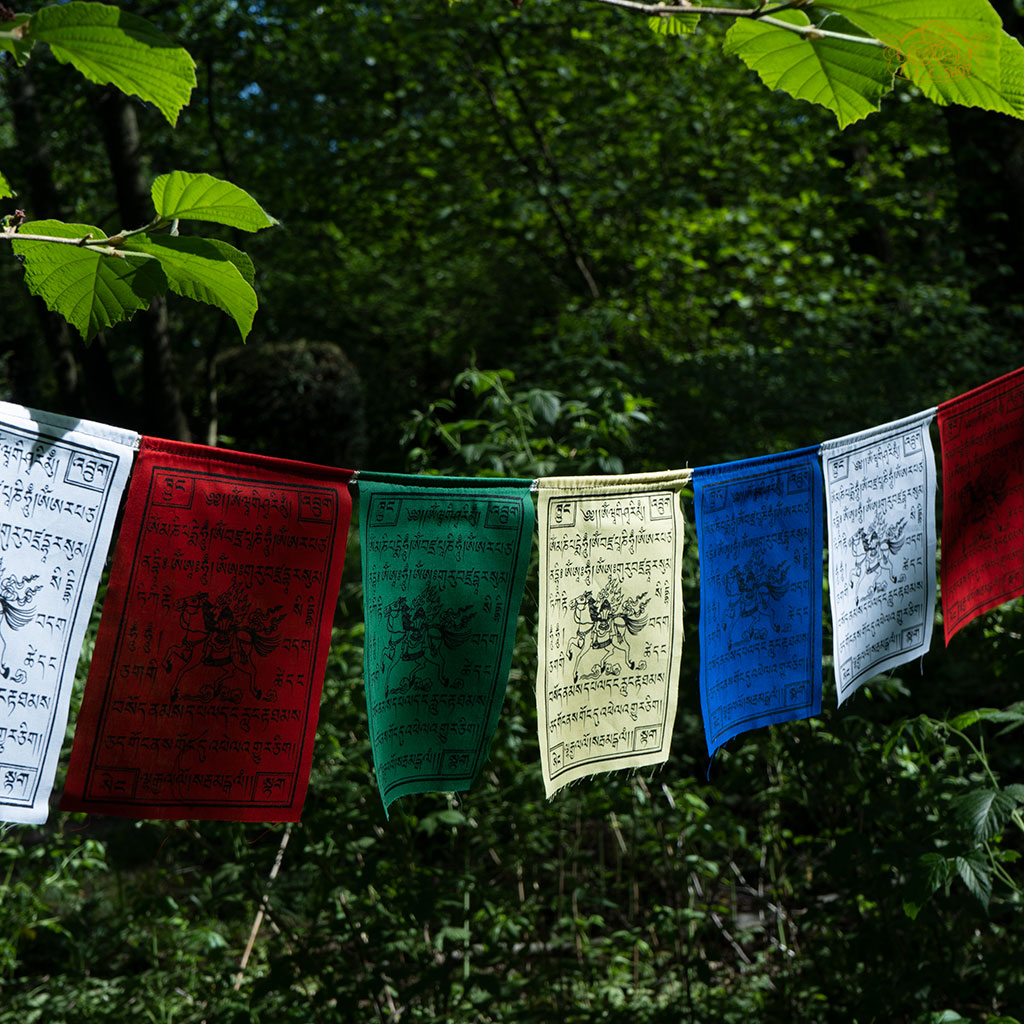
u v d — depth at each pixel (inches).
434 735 62.2
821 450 76.8
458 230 372.8
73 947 141.2
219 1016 111.7
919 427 85.7
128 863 160.1
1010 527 93.7
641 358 301.7
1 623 46.7
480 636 62.4
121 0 290.2
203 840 122.1
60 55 33.6
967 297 276.5
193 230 327.0
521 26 321.4
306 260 422.0
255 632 53.9
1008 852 93.5
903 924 100.8
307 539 55.4
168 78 34.1
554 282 388.2
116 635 50.3
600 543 66.6
